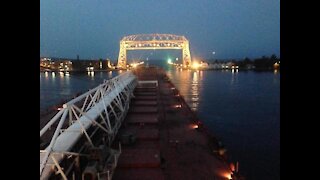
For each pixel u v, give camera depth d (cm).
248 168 3991
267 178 3647
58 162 1700
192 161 2595
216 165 2550
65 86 15088
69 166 1867
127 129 3619
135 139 3108
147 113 4725
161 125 3984
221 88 14338
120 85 4725
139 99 6250
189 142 3173
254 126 6606
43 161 1533
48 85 15700
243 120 7250
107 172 1900
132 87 6356
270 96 11456
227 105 9488
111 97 3634
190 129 3784
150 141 3159
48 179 1551
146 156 2436
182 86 15262
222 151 2970
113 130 2989
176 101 6431
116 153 2328
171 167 2450
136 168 2273
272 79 19588
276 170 3909
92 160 2072
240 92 12794
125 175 2159
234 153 4669
